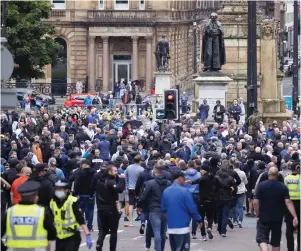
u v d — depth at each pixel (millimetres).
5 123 121875
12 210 50188
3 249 51312
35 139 101250
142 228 78000
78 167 81438
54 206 57250
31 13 188750
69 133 125750
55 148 98875
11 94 59156
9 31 184250
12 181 74250
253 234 79125
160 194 66125
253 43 118125
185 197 61375
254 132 116125
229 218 81562
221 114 134375
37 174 65312
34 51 188500
